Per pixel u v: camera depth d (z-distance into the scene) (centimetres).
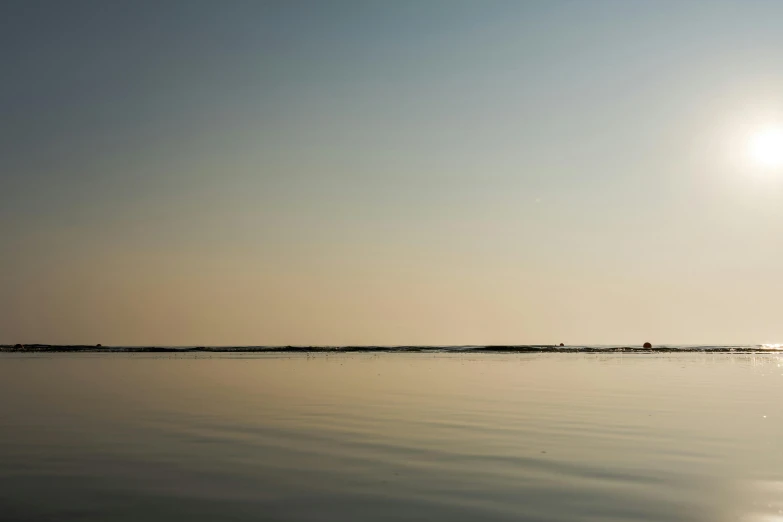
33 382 5253
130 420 2977
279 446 2327
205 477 1877
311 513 1547
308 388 4675
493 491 1725
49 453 2211
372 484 1795
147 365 8056
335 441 2420
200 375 6094
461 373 6406
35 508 1588
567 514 1532
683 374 6269
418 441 2416
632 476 1875
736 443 2362
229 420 2969
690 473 1906
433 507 1588
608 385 4897
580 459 2092
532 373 6406
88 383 5141
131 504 1620
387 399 3888
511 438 2475
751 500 1639
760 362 9138
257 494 1703
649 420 2944
